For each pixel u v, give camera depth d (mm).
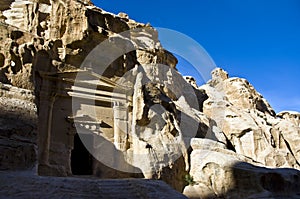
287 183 19422
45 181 10750
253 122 30094
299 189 20000
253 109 34688
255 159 28094
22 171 12484
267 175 19344
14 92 14969
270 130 30625
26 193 9625
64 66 20406
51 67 19828
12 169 12430
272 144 29703
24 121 14359
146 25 28422
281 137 31250
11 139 13242
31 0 21141
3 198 9008
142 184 12211
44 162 17750
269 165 27672
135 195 11570
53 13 20953
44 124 18625
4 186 9812
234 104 35562
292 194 19312
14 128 13664
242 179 19516
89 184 11445
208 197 19906
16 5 21125
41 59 19297
